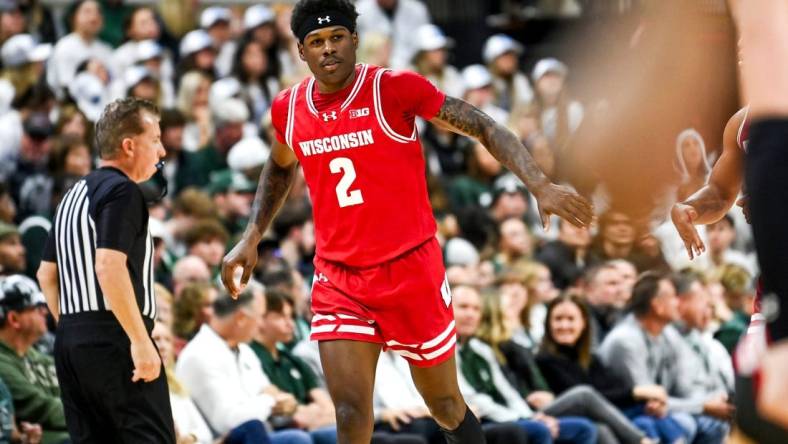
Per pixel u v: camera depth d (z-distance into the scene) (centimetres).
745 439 780
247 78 3359
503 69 3872
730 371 2559
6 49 3106
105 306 1563
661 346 2498
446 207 3092
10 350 1928
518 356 2430
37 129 2819
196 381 2064
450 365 1493
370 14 3900
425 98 1424
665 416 2444
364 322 1448
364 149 1429
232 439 2038
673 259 2911
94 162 2845
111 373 1552
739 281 2805
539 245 3114
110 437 1598
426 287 1452
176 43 3566
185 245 2505
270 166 1565
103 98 3152
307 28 1411
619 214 2603
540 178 1359
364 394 1438
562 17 3959
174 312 2241
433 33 3750
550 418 2323
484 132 1412
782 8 674
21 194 2688
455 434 1521
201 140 3178
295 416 2155
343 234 1455
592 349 2489
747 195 690
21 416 1903
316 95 1452
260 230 1550
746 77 684
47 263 1609
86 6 3291
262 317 2202
